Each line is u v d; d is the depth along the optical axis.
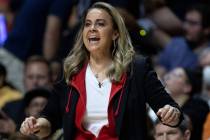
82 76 10.70
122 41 10.74
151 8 21.12
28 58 20.53
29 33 21.17
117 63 10.59
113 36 10.79
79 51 10.91
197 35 20.20
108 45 10.73
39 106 16.83
